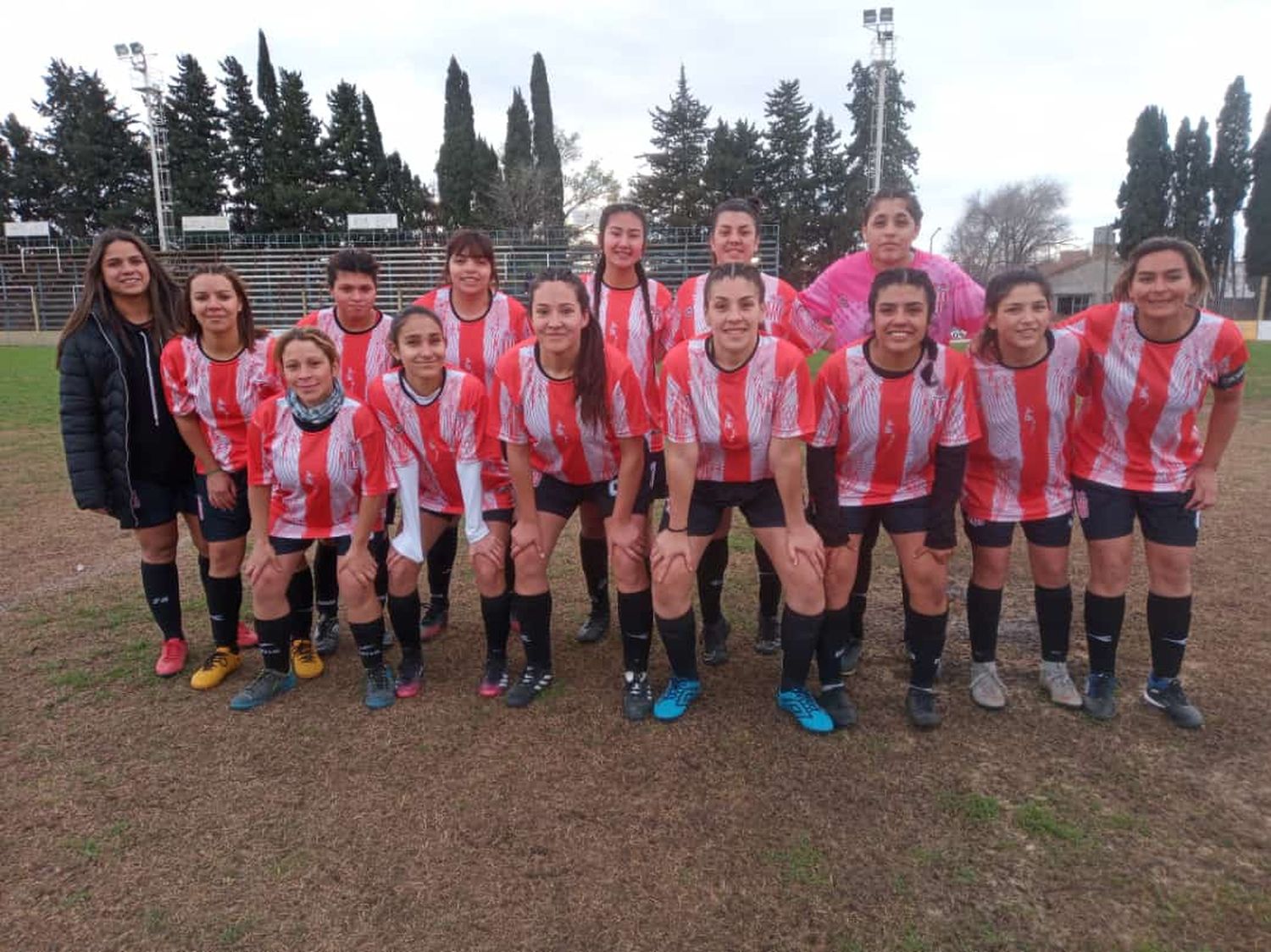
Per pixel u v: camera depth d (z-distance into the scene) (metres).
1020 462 3.38
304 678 3.87
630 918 2.32
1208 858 2.53
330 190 42.72
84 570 5.47
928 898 2.38
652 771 3.05
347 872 2.52
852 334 4.00
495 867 2.54
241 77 44.31
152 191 44.34
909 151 45.59
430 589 4.39
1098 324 3.37
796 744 3.23
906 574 3.35
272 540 3.62
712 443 3.24
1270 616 4.35
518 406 3.41
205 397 3.62
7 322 35.25
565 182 50.25
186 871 2.53
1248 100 45.53
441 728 3.39
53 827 2.74
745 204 4.00
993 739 3.24
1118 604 3.38
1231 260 48.03
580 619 4.60
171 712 3.53
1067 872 2.48
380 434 3.54
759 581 4.43
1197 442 3.37
